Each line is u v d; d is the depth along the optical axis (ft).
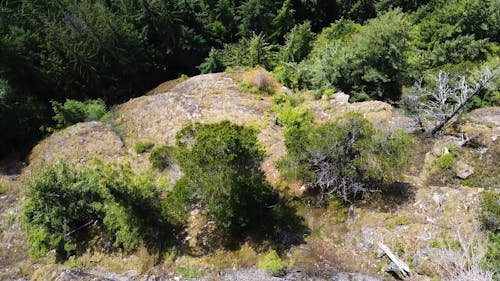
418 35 102.06
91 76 95.45
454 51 91.09
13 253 56.65
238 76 83.56
